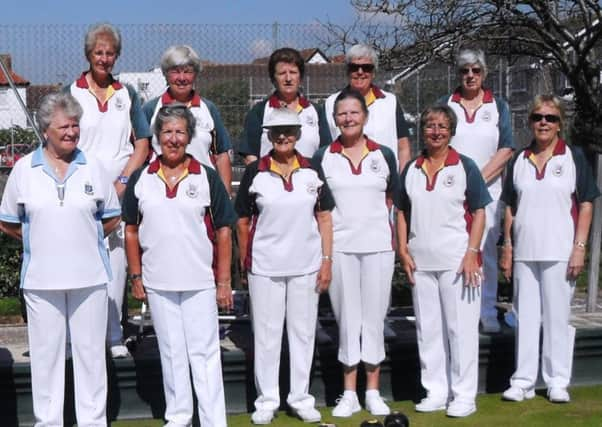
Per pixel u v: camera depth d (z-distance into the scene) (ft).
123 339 19.39
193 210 16.20
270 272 17.21
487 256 20.06
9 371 17.87
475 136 19.75
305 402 17.81
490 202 17.95
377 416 18.01
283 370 18.92
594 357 20.39
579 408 18.49
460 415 17.95
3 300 26.48
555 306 18.54
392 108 19.33
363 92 19.16
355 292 17.95
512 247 18.97
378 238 17.76
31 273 15.72
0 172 31.40
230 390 18.78
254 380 18.61
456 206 17.84
